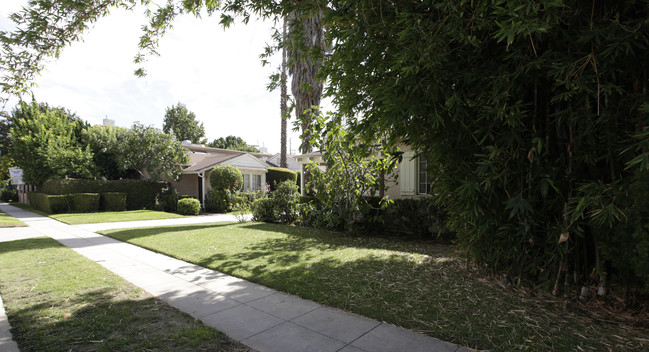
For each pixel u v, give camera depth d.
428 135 3.75
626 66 2.75
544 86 3.30
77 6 4.12
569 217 3.12
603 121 2.79
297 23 4.39
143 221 12.89
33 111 19.95
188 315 3.20
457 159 3.70
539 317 3.01
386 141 4.82
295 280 4.33
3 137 28.70
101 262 5.61
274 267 5.03
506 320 2.96
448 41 2.83
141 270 5.06
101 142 20.98
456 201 4.00
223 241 7.44
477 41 2.69
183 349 2.53
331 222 8.16
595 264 3.35
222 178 17.97
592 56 2.50
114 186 17.94
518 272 3.88
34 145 18.69
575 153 3.12
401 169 9.82
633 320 2.92
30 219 13.56
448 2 2.54
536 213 3.40
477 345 2.56
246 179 20.45
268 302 3.62
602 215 2.61
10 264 5.34
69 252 6.39
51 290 3.95
